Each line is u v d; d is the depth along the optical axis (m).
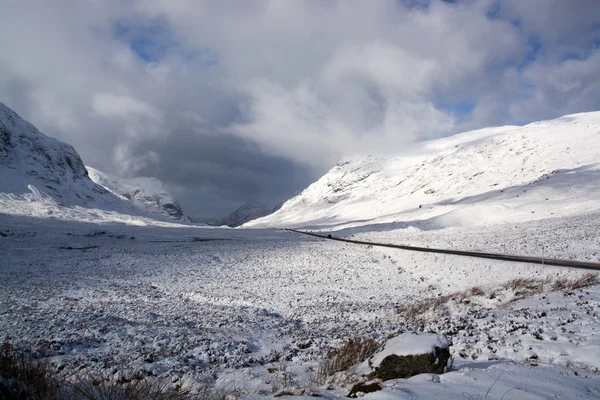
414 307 14.94
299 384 6.16
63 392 5.25
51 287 23.34
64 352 9.99
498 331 8.62
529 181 84.56
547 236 31.72
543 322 8.77
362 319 14.80
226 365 8.57
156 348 10.34
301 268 30.02
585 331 7.55
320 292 21.91
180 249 42.72
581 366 5.59
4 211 96.75
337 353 7.84
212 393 5.71
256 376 7.10
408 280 24.27
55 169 141.50
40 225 83.06
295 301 19.73
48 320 14.05
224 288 23.48
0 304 17.53
